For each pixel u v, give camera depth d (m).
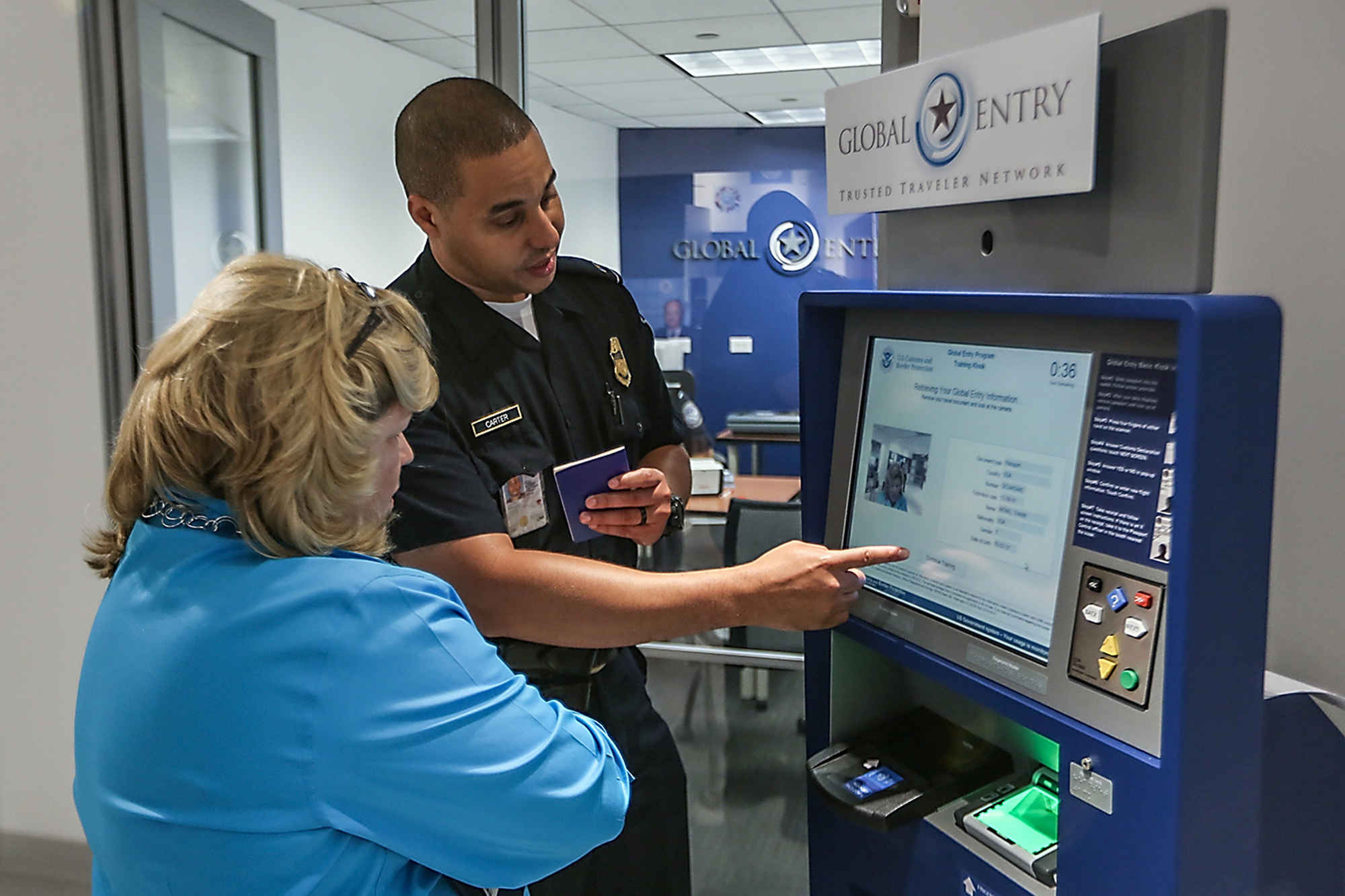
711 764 3.02
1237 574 0.81
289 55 3.87
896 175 1.13
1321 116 1.15
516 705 0.78
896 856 1.17
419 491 1.28
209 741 0.70
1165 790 0.82
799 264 3.37
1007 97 0.95
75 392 2.45
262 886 0.71
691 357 3.46
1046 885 0.98
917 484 1.11
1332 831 0.99
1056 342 0.94
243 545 0.75
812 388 1.23
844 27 3.84
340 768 0.70
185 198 3.01
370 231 4.41
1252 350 0.79
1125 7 1.29
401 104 4.40
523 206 1.33
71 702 2.55
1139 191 0.89
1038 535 0.96
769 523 2.87
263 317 0.72
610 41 3.91
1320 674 1.21
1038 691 0.95
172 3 2.60
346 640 0.71
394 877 0.77
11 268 2.45
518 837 0.77
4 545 2.53
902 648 1.11
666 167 3.39
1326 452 1.18
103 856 0.74
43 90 2.37
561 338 1.52
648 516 1.42
